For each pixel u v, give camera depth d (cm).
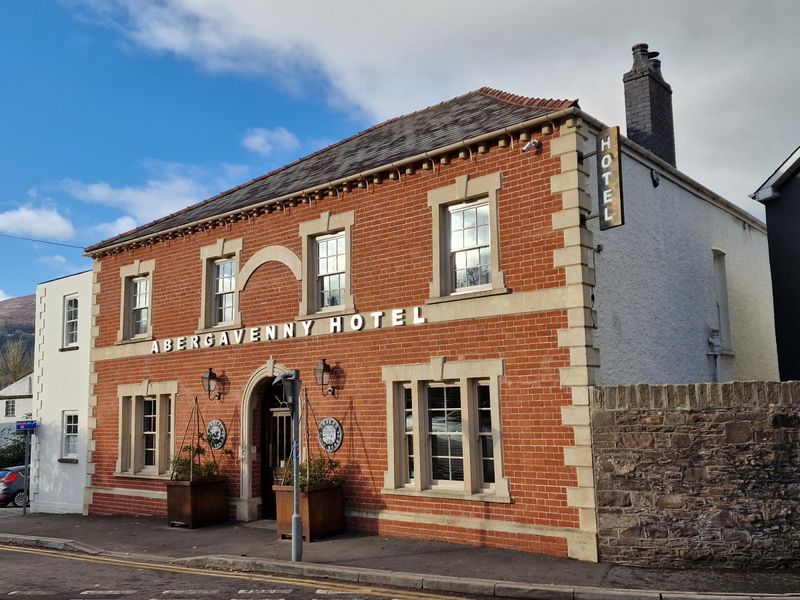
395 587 884
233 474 1421
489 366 1070
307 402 1309
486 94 1441
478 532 1060
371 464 1204
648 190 1237
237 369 1442
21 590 912
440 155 1166
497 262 1087
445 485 1132
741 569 875
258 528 1316
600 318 1036
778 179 1299
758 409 894
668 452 920
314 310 1347
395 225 1227
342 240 1330
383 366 1206
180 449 1491
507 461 1042
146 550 1176
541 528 995
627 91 1427
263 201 1420
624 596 779
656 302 1208
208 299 1531
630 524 927
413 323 1173
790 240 1291
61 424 1928
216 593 871
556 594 806
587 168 1051
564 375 997
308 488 1155
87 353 1883
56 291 2012
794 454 884
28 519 1691
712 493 896
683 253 1330
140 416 1648
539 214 1055
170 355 1578
